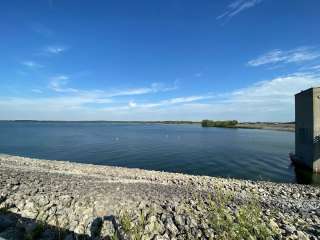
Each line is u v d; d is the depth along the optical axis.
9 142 68.06
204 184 21.86
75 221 9.25
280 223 9.69
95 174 25.08
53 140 74.06
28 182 15.05
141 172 27.62
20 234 8.03
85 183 16.75
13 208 10.28
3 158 34.94
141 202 11.67
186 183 22.20
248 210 7.63
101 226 9.00
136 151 51.56
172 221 9.52
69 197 11.82
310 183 27.38
